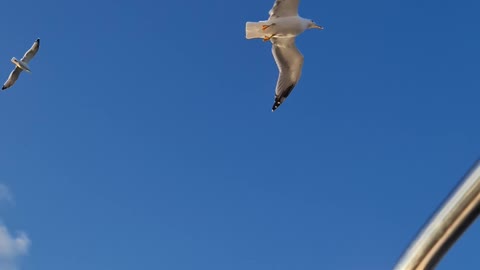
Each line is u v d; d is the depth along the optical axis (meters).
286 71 13.51
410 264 1.72
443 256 1.69
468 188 1.54
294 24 12.73
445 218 1.61
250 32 12.96
